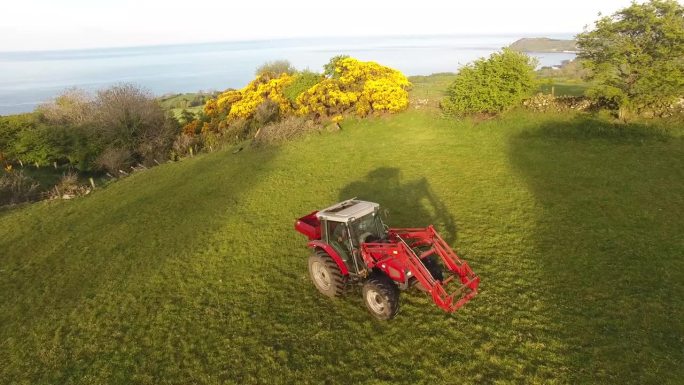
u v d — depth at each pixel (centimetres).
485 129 2158
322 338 817
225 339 853
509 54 2209
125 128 3478
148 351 851
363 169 1894
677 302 802
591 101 2058
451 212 1343
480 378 679
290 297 979
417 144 2142
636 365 672
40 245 1527
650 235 1050
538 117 2119
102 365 827
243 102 3416
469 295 809
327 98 2806
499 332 777
